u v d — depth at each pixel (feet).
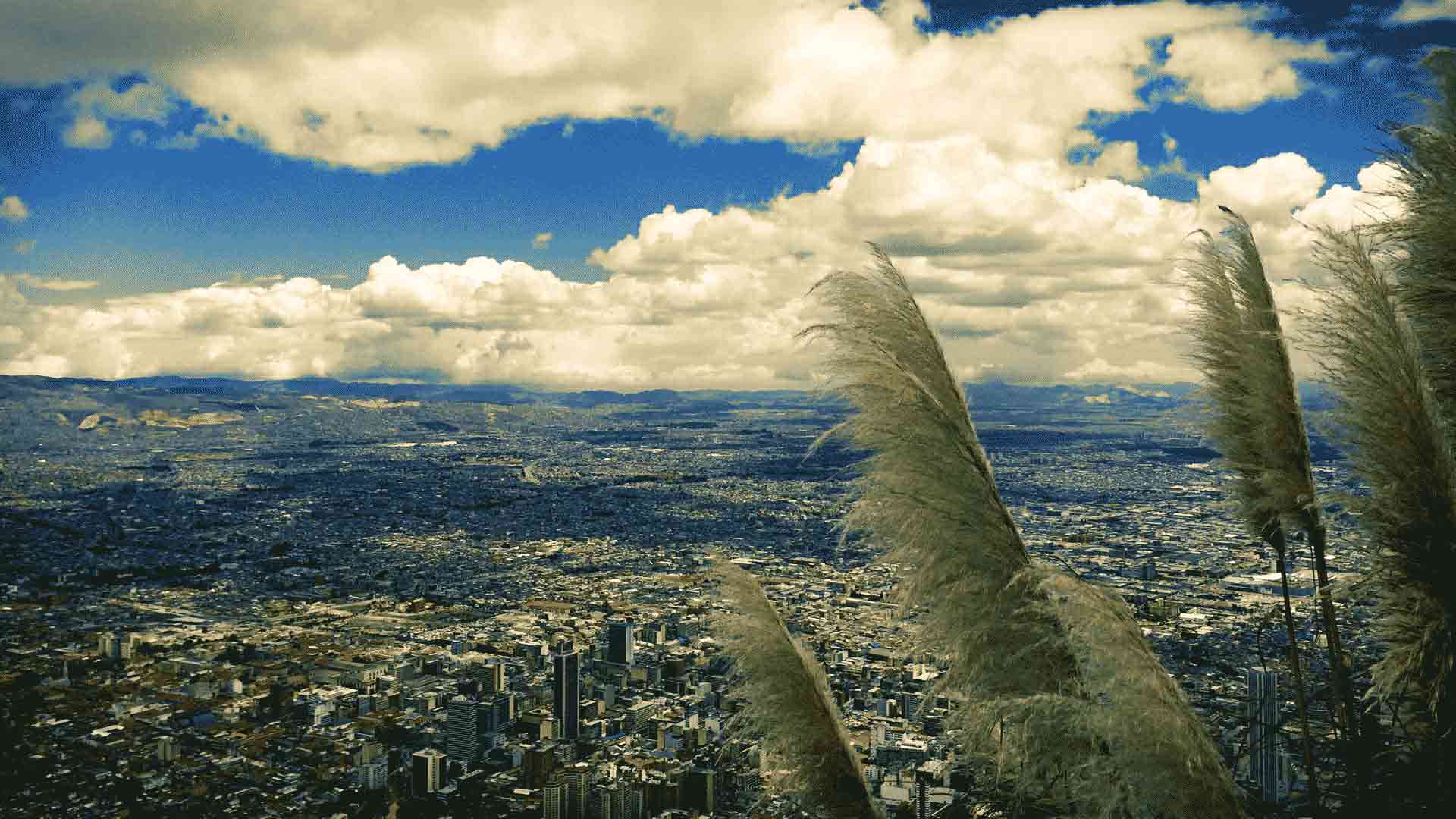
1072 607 8.50
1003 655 9.83
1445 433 8.63
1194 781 8.26
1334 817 9.16
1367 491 8.85
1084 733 8.64
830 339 10.46
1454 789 8.68
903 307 10.44
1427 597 8.58
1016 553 9.93
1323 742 9.77
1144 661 8.30
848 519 10.47
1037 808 9.40
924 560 10.13
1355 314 8.90
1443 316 10.25
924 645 10.30
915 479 9.98
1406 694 8.93
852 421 10.41
